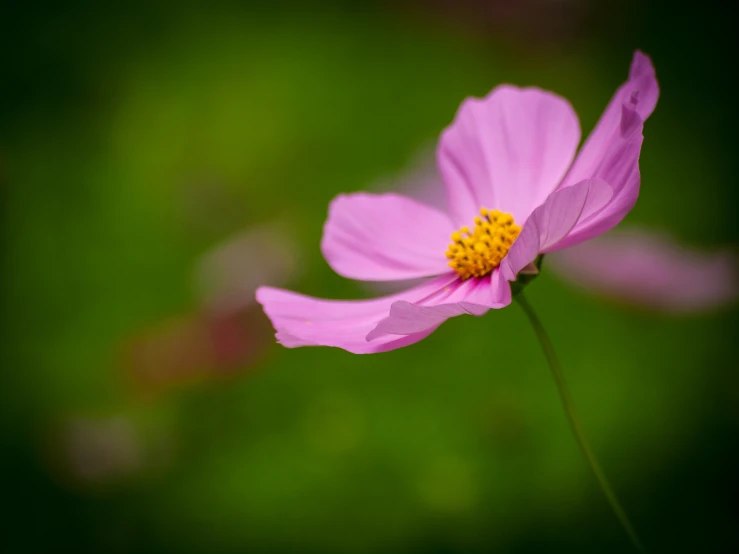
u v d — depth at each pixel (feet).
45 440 1.59
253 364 1.61
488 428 1.53
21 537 1.54
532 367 1.67
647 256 1.54
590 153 1.16
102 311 1.99
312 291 1.86
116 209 2.24
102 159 2.44
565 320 1.74
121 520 1.56
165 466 1.60
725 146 2.35
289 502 1.57
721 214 2.12
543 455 1.54
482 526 1.49
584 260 1.55
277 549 1.54
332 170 2.33
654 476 1.51
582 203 1.10
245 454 1.61
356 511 1.55
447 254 1.20
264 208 2.16
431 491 1.49
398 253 1.23
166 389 1.61
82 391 1.78
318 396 1.66
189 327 1.62
